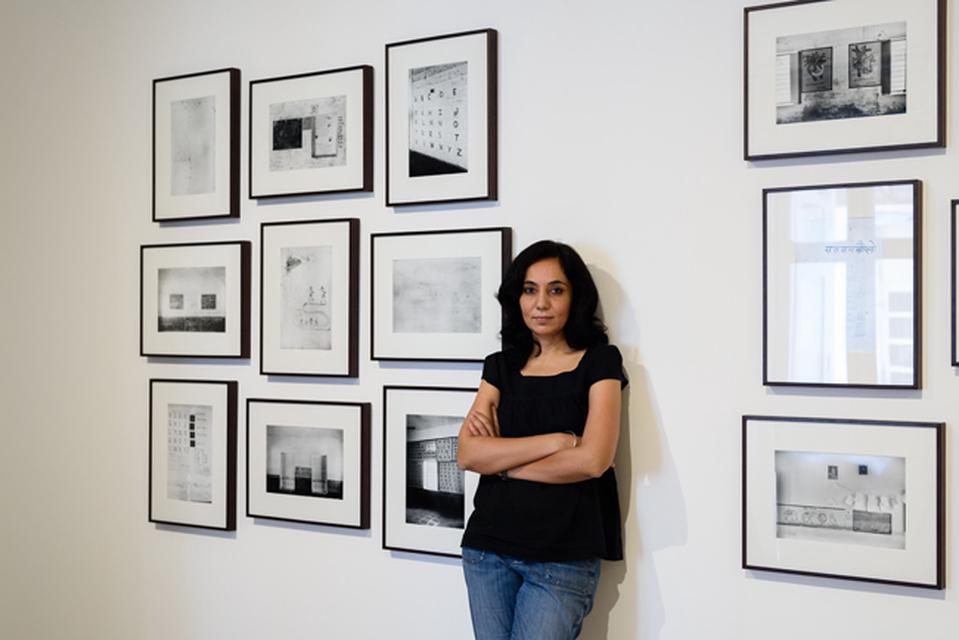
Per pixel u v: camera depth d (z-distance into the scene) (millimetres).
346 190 3275
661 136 2826
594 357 2764
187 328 3594
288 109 3391
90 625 3850
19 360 3914
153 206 3660
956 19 2486
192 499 3594
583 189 2930
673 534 2797
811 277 2615
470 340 3062
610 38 2896
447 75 3096
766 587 2688
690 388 2781
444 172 3100
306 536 3402
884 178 2559
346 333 3277
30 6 3895
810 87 2619
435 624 3158
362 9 3291
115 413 3789
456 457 2977
